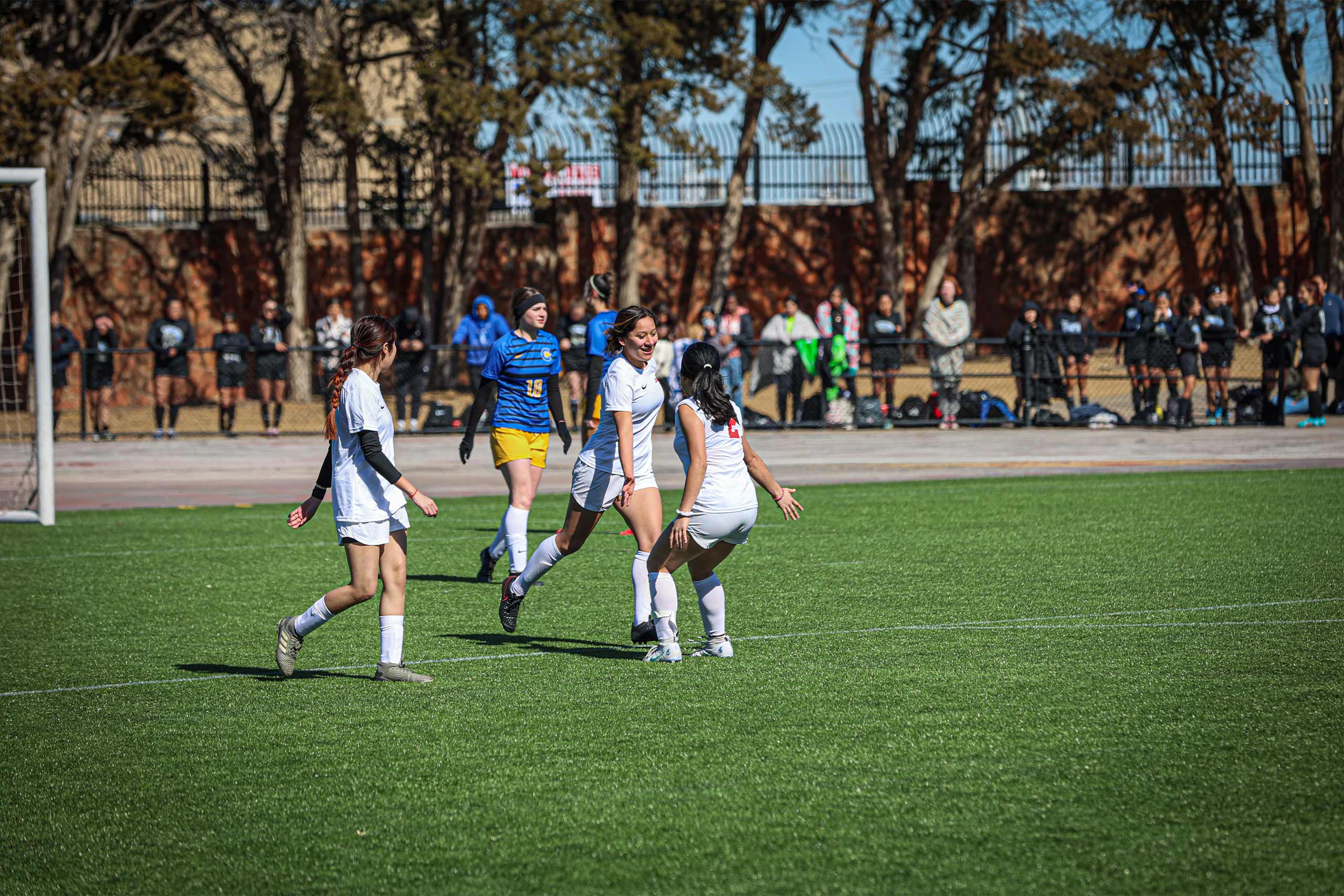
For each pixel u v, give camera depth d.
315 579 18.19
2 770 9.98
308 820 8.80
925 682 11.97
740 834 8.35
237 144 68.38
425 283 62.12
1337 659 12.54
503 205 64.19
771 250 67.19
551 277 64.06
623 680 12.34
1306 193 66.81
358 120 52.09
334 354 40.16
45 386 24.20
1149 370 37.53
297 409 40.06
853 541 20.45
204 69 59.31
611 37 52.91
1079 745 10.00
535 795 9.14
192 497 28.27
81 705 11.79
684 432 12.48
